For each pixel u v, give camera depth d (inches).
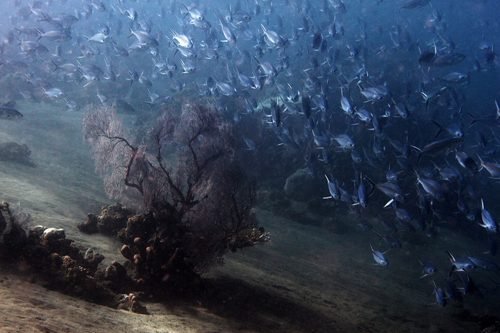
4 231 186.9
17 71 874.8
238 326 197.3
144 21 613.9
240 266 313.6
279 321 221.5
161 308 196.2
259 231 302.4
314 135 424.8
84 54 665.6
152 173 277.4
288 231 500.4
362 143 677.9
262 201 592.4
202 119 293.4
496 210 742.5
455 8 2893.7
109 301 181.2
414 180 616.4
